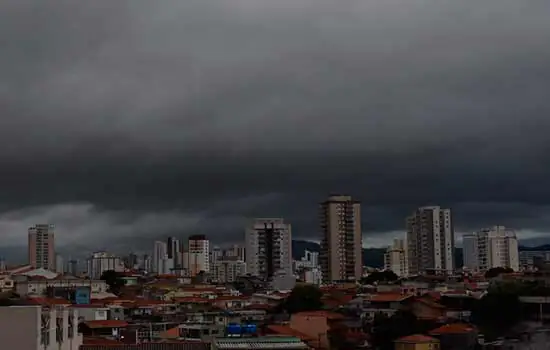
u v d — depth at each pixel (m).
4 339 48.44
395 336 124.44
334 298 170.75
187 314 143.00
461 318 144.88
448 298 158.62
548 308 141.12
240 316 140.12
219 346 70.31
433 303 150.75
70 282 185.38
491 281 183.50
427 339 114.75
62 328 57.50
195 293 199.88
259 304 168.75
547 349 122.94
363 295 171.25
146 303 161.12
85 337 96.88
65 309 58.97
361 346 122.62
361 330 130.50
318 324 112.88
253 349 69.06
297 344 72.12
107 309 134.25
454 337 121.50
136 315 144.88
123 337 104.31
